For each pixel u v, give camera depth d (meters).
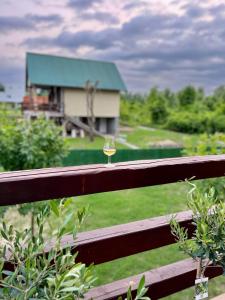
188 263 1.38
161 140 15.77
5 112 4.49
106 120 19.16
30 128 2.94
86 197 4.55
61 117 16.61
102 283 2.08
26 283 0.66
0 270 0.66
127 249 1.13
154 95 26.66
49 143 2.98
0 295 0.65
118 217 3.63
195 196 1.00
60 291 0.64
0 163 2.84
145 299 0.74
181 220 1.23
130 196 4.68
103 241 1.08
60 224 0.77
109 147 1.14
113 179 1.03
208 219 0.95
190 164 1.22
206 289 1.05
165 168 1.15
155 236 1.19
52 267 0.74
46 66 16.88
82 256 1.03
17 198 0.86
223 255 0.94
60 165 3.12
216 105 23.05
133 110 27.23
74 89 17.08
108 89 17.75
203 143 3.24
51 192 0.91
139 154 9.29
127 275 2.21
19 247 0.74
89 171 0.98
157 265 2.35
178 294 1.86
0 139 2.84
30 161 2.86
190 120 19.77
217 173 1.32
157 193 4.86
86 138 15.91
